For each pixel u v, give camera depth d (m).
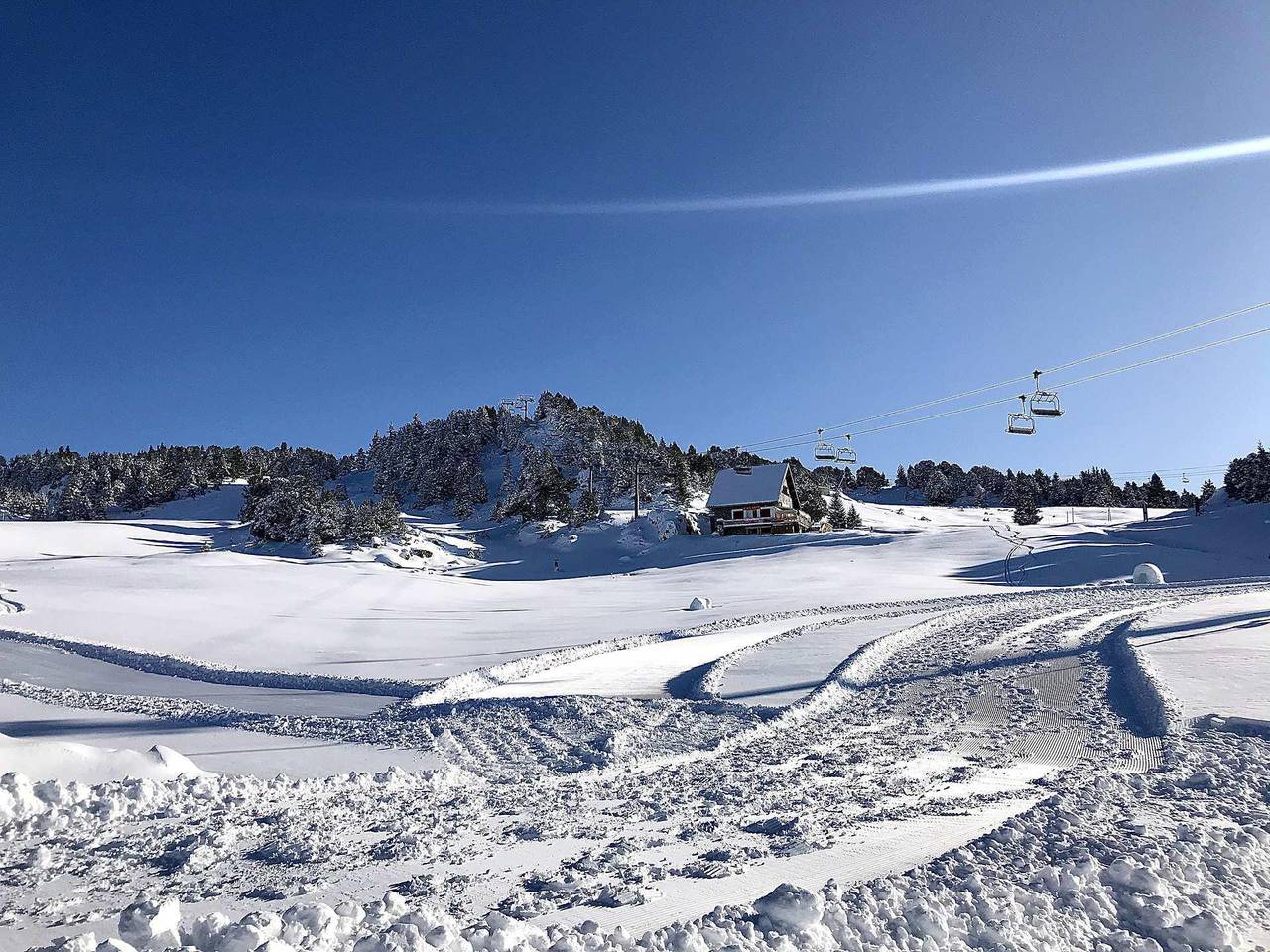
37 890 5.66
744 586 45.66
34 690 16.33
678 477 102.00
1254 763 9.66
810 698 15.16
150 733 12.16
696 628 27.12
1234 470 100.81
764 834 7.37
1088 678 16.12
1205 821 7.46
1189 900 5.61
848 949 4.66
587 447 117.00
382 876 6.06
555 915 5.25
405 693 17.03
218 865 6.30
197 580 44.56
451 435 140.38
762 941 4.58
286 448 162.88
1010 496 144.25
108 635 25.66
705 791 9.10
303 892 5.67
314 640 26.66
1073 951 4.81
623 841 7.11
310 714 14.58
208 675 19.64
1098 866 5.97
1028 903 5.37
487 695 16.88
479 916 5.21
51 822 7.16
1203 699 13.13
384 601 41.16
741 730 12.78
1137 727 12.18
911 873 6.03
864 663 18.86
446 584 52.78
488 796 8.87
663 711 14.44
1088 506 147.62
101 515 117.81
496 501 115.62
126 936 4.42
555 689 17.30
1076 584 41.34
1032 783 9.38
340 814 7.89
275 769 9.90
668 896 5.64
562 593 48.22
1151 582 38.44
